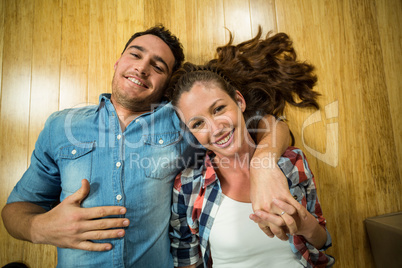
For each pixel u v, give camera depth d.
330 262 0.99
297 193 0.95
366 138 1.41
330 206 1.36
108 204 0.94
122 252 0.92
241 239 0.87
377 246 1.26
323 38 1.44
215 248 0.92
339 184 1.38
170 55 1.20
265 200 0.74
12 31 1.40
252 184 0.81
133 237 0.95
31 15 1.41
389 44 1.46
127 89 1.07
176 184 1.02
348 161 1.39
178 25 1.44
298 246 0.86
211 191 0.95
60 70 1.39
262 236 0.87
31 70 1.38
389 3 1.46
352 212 1.36
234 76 1.26
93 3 1.43
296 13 1.45
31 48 1.39
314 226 0.82
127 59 1.10
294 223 0.69
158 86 1.14
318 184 1.38
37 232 0.88
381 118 1.42
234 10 1.45
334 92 1.42
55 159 1.04
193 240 1.04
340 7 1.46
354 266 1.33
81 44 1.41
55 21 1.41
